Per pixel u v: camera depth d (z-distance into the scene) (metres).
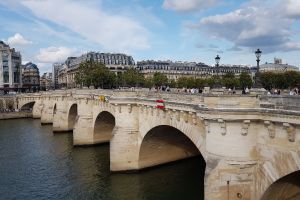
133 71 153.75
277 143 24.03
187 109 33.62
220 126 26.16
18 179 49.12
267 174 24.95
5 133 90.50
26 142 76.62
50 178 49.00
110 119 68.44
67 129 90.25
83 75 147.75
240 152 25.84
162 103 38.53
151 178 45.62
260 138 25.45
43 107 108.75
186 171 48.03
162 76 149.62
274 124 24.08
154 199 39.19
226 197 26.41
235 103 25.62
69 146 70.94
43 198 41.50
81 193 42.41
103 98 58.72
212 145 27.00
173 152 51.12
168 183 43.69
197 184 43.00
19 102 140.62
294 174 24.91
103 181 45.81
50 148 69.31
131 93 47.19
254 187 26.03
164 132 46.16
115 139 47.84
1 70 196.75
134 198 39.88
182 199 38.78
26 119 125.00
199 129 32.62
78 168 53.34
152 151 48.72
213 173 26.58
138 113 47.03
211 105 26.64
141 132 46.25
